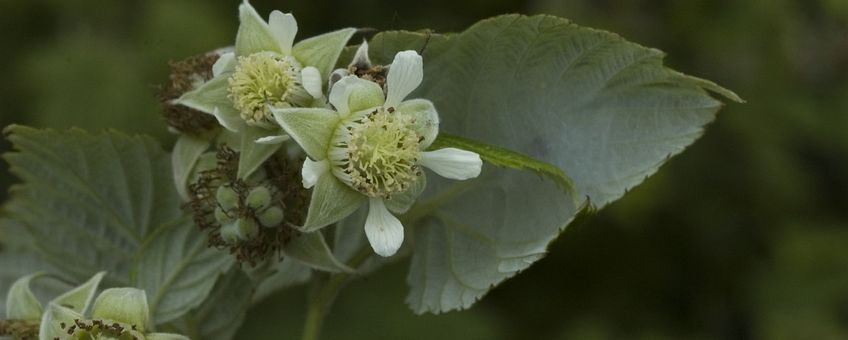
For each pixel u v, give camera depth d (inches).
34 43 16.1
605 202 8.8
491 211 9.0
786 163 16.3
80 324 8.5
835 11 15.6
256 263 8.7
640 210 15.0
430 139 8.6
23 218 9.5
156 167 9.4
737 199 16.4
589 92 8.8
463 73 8.9
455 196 9.1
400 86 8.5
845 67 17.3
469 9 16.1
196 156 8.8
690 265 16.4
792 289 16.2
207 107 8.6
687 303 16.4
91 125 15.1
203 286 9.1
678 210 16.1
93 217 9.5
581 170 8.9
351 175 8.5
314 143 8.5
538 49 8.8
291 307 14.8
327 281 9.1
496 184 9.0
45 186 9.4
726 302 16.4
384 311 15.2
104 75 15.3
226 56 8.7
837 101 16.9
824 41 17.2
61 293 9.6
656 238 16.2
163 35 14.9
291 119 8.4
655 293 16.4
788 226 16.5
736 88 16.4
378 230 8.5
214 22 15.2
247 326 14.6
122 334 8.5
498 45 8.8
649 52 8.7
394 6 15.9
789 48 16.3
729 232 16.4
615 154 8.8
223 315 9.2
